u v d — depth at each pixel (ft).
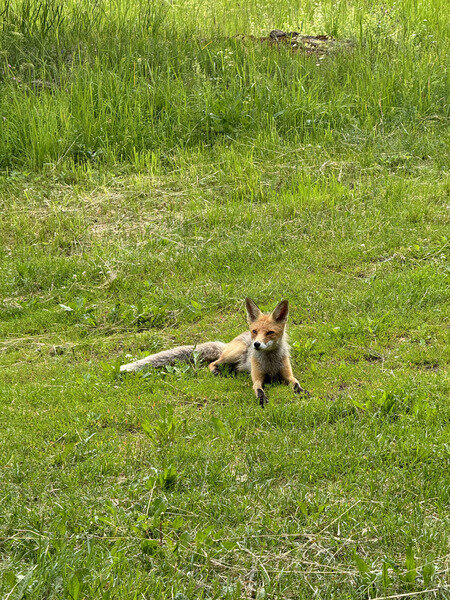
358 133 42.91
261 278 29.99
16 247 34.04
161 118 44.68
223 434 17.61
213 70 48.11
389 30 53.01
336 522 13.89
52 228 35.53
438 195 35.96
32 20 53.06
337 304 26.99
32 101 44.55
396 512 14.24
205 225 35.22
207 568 12.85
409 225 33.01
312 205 35.32
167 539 13.43
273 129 43.11
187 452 16.99
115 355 25.31
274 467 16.19
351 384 21.27
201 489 15.46
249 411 19.54
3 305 29.43
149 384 22.16
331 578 12.50
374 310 26.48
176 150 43.01
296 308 27.20
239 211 35.83
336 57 50.52
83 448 17.63
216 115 44.42
